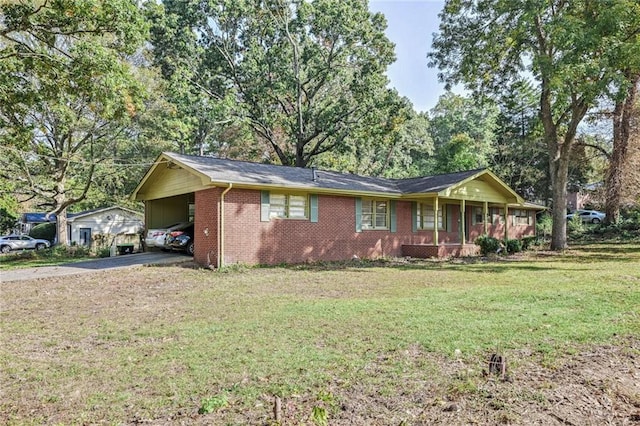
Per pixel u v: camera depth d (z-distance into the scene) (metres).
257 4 26.80
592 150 30.72
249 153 33.53
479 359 4.56
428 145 42.09
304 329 5.90
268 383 3.99
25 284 10.77
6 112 14.58
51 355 5.09
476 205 23.19
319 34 26.88
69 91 13.82
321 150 29.31
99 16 12.57
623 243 23.02
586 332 5.50
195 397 3.75
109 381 4.20
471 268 13.52
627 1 14.57
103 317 7.09
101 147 24.38
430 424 3.17
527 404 3.48
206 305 7.89
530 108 32.62
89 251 21.56
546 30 15.85
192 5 25.41
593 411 3.38
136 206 32.38
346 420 3.24
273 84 27.48
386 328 5.84
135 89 14.23
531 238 22.59
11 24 12.56
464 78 21.08
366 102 27.00
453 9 20.34
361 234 17.08
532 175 36.25
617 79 14.81
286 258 14.63
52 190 22.88
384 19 27.12
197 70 26.48
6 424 3.35
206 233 13.62
